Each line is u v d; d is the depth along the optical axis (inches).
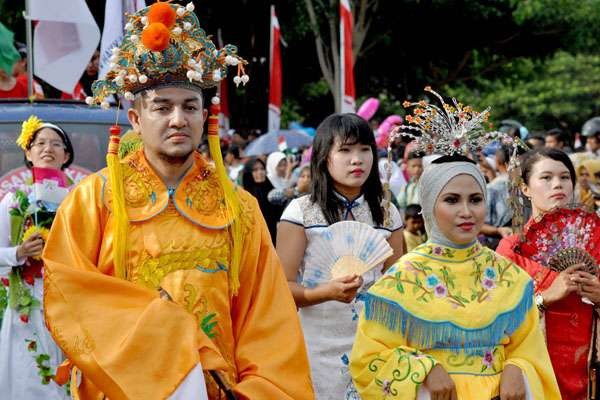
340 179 292.8
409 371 233.0
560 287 276.7
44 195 327.3
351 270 284.2
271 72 959.6
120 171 222.7
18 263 324.8
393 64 1643.7
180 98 222.4
